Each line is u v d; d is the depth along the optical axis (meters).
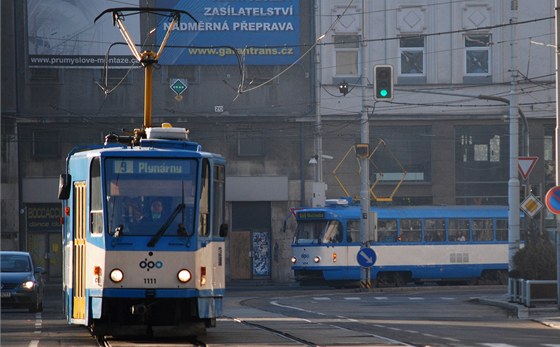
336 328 63.22
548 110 157.88
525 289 87.56
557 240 81.88
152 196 52.50
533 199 96.12
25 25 151.62
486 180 158.00
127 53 151.38
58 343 52.72
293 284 151.12
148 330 55.16
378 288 131.62
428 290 130.00
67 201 58.16
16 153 152.75
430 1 157.62
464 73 157.88
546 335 59.41
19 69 152.38
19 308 89.31
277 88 156.00
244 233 156.50
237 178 156.00
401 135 157.25
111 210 52.12
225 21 153.50
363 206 129.75
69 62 150.88
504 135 158.25
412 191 157.12
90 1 151.00
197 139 156.00
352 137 156.25
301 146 156.38
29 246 153.62
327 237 138.62
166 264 51.53
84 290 52.62
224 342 52.00
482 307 92.50
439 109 157.50
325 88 156.00
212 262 53.19
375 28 157.00
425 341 54.53
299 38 155.00
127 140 58.59
